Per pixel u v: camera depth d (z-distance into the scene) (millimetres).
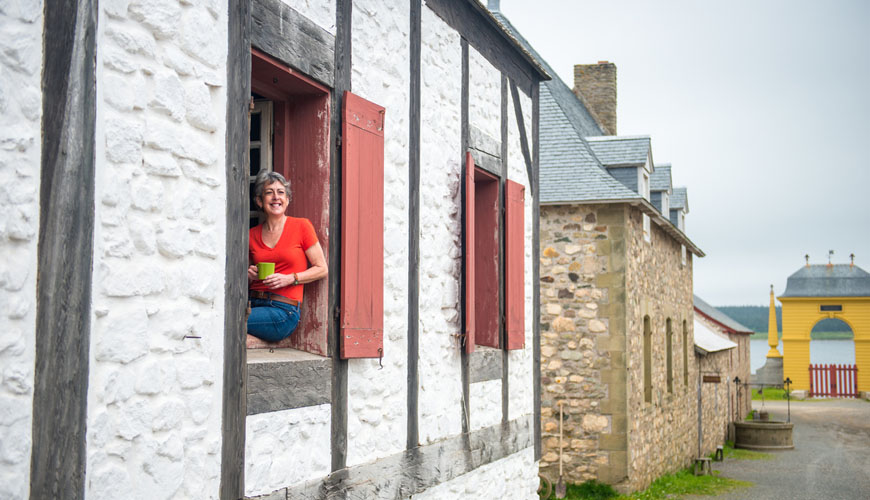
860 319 41688
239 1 3916
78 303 3021
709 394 21391
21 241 2814
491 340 7418
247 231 3959
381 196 5188
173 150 3504
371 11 5238
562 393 12859
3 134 2744
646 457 13922
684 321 18422
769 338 45312
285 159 4910
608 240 12852
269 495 4125
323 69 4691
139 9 3326
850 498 14453
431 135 6113
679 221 20688
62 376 2955
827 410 34594
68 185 2980
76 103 3018
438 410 6125
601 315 12797
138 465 3309
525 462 8062
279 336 4645
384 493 5258
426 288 5996
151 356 3383
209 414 3695
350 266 4836
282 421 4254
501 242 7527
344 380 4855
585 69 21875
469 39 6883
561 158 14062
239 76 3908
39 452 2865
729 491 14773
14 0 2791
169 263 3486
